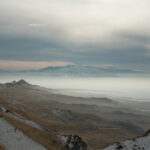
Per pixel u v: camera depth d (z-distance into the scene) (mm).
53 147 62969
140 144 62438
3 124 62688
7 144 54094
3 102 136500
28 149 55375
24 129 64125
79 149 70625
